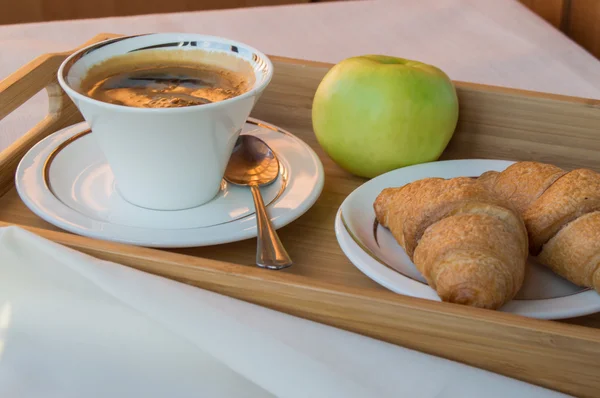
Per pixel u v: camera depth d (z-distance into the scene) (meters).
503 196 0.52
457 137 0.61
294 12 0.84
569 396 0.44
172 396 0.44
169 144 0.50
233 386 0.44
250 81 0.54
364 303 0.44
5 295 0.46
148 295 0.45
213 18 0.82
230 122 0.51
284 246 0.53
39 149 0.56
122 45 0.56
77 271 0.46
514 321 0.43
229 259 0.51
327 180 0.58
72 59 0.53
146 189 0.52
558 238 0.50
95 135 0.52
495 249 0.47
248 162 0.56
